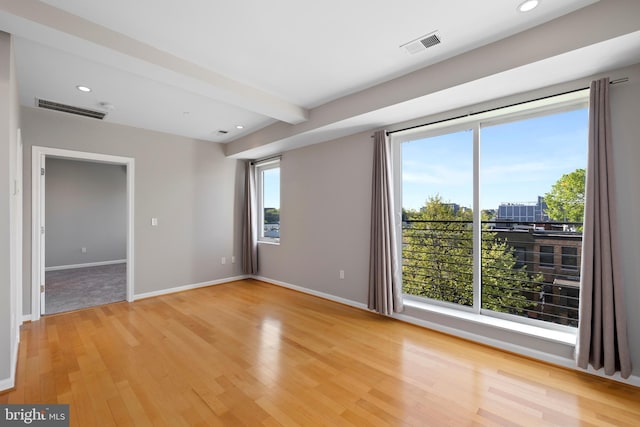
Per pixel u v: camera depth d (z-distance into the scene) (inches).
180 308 153.7
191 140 195.6
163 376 88.9
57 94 123.5
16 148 102.8
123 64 91.8
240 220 221.8
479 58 91.7
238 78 112.7
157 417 71.1
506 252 115.3
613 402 76.2
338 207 163.0
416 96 106.6
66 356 101.1
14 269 93.8
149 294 175.2
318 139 165.2
